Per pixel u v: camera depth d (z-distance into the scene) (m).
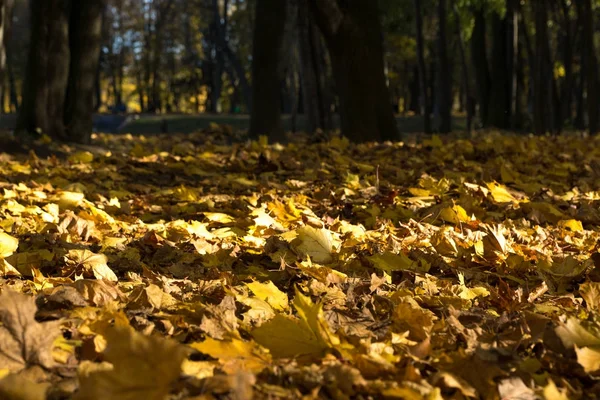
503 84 28.55
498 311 3.07
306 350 2.11
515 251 4.17
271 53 15.09
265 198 6.12
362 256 3.88
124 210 5.41
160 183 7.67
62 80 12.27
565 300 3.21
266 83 15.16
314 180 7.61
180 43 60.91
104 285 2.81
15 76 56.09
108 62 61.03
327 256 3.79
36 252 3.64
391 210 5.45
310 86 18.30
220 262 3.79
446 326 2.55
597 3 24.36
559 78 41.69
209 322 2.35
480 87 29.78
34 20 12.02
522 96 29.31
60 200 5.35
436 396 1.84
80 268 3.44
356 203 6.03
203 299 3.03
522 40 34.56
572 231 5.22
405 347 2.28
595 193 6.86
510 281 3.67
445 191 6.30
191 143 14.60
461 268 3.83
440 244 4.12
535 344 2.39
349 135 13.20
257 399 1.72
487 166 8.68
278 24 15.00
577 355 2.17
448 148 10.23
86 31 12.51
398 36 35.34
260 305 2.71
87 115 12.64
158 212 5.69
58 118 12.27
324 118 18.50
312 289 3.09
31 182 6.69
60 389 1.82
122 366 1.59
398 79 54.59
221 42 42.59
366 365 2.01
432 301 2.97
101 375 1.58
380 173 8.03
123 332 1.66
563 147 11.83
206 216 4.97
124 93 83.12
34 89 12.00
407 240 4.34
